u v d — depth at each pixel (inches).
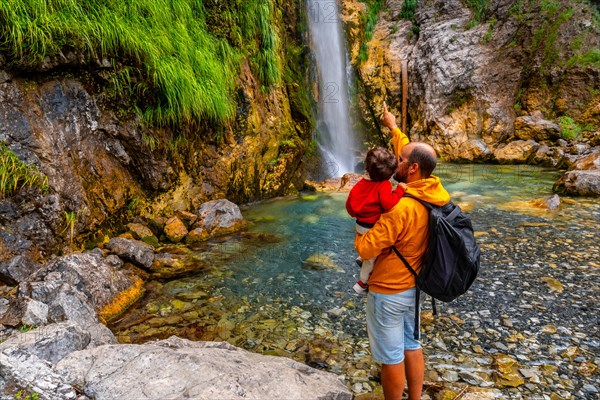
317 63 496.4
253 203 338.3
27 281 148.6
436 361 132.7
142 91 234.5
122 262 201.3
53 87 200.7
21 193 176.9
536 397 115.5
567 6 512.7
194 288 188.7
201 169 292.0
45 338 109.6
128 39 218.2
